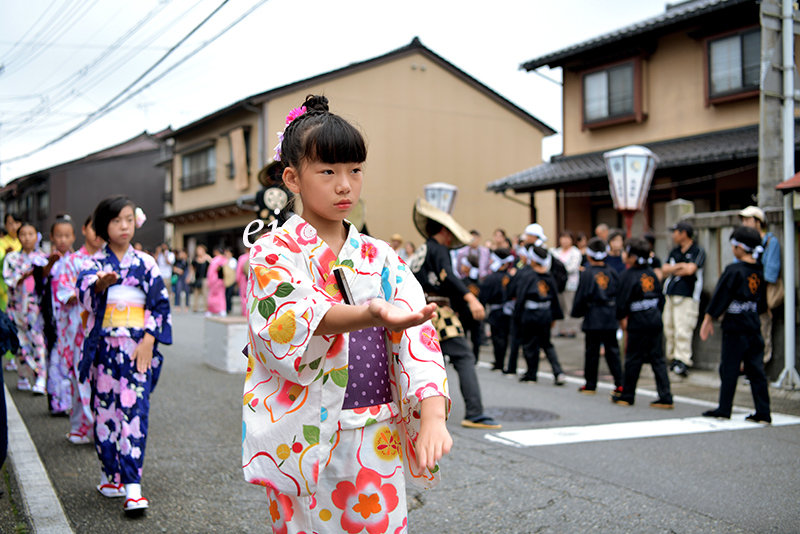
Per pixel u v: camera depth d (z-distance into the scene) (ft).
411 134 69.15
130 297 11.41
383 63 67.62
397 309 4.60
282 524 5.58
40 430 16.65
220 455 14.38
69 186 110.22
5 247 22.09
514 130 75.51
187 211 81.25
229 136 72.13
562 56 48.65
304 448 5.26
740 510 11.20
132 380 11.18
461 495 11.97
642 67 46.09
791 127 24.23
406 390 5.53
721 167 42.04
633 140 47.14
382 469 5.65
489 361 31.94
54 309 17.60
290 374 5.14
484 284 27.78
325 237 5.73
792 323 21.95
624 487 12.41
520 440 16.02
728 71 41.75
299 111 5.95
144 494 11.82
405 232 68.59
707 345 26.32
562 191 52.06
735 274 17.63
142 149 120.57
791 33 24.26
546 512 11.11
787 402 20.84
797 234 22.93
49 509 10.85
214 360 27.27
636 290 20.13
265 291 5.32
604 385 24.97
